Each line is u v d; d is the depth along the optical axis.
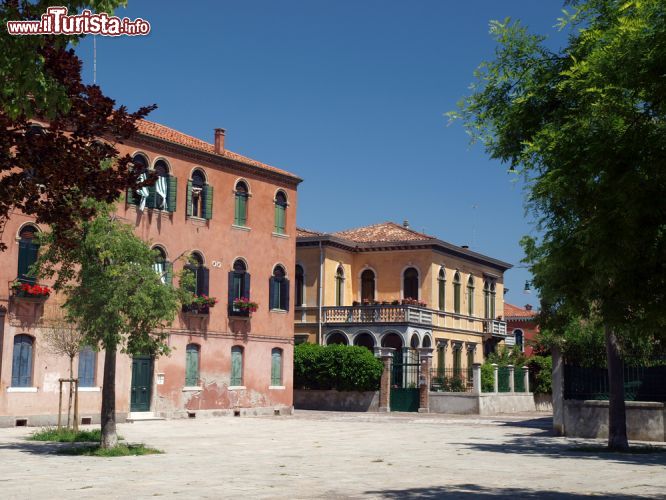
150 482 14.53
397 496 12.87
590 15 11.16
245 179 38.97
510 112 13.11
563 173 9.74
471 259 57.72
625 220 8.93
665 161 8.95
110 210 19.86
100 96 9.91
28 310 28.78
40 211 10.05
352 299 53.34
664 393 26.52
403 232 54.16
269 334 40.03
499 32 13.41
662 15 9.13
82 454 19.62
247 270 38.78
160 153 34.62
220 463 18.19
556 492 13.62
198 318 36.22
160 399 34.28
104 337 19.50
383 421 36.19
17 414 28.27
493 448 22.94
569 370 27.52
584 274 10.34
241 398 38.19
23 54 8.86
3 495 12.70
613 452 21.67
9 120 9.16
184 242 35.50
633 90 9.29
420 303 49.75
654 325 9.78
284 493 13.16
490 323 59.06
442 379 46.25
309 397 45.50
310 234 50.88
